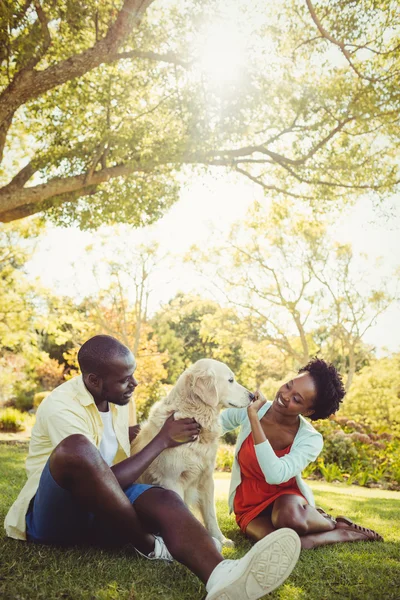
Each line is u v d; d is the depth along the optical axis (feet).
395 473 31.35
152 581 7.37
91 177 34.06
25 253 57.88
